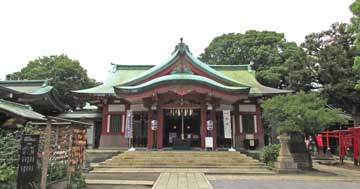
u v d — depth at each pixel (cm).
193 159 2275
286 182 1513
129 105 3128
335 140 3922
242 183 1466
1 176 945
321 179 1648
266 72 4425
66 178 1158
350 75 3591
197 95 2670
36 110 3198
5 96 2375
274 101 2127
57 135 1188
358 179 1655
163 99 2694
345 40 3738
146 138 2938
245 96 2692
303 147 2242
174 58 3050
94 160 2602
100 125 3556
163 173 1856
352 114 3822
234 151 2525
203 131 2650
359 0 1570
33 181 953
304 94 2142
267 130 3478
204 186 1352
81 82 4959
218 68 3859
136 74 3731
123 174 1825
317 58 3853
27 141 973
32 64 5128
